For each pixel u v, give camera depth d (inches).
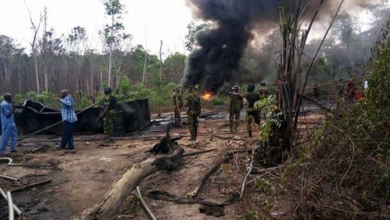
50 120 425.1
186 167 247.3
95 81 1419.8
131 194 202.4
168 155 236.8
